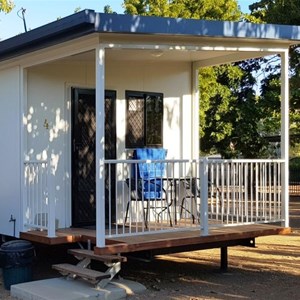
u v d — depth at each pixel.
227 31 6.93
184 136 9.16
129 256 6.94
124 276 7.55
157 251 6.80
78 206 8.09
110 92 8.40
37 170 7.58
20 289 6.32
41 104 7.88
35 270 7.86
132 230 7.35
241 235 7.33
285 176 7.71
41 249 8.50
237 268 8.09
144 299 6.27
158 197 7.55
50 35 6.64
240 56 8.27
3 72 8.21
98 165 6.41
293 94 15.11
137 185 7.32
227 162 7.52
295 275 7.61
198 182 8.21
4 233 8.16
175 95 9.07
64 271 6.63
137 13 18.77
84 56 7.57
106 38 6.47
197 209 7.89
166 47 6.90
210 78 18.50
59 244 7.30
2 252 6.81
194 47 7.10
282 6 14.30
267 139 20.94
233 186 7.69
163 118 8.95
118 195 8.31
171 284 7.07
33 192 7.65
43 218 7.52
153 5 18.47
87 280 6.46
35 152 7.83
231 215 7.93
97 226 6.43
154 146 8.84
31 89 7.81
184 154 9.15
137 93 8.66
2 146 8.26
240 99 21.75
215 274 7.70
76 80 8.16
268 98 20.27
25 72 7.77
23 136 7.74
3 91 8.21
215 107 20.41
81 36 6.42
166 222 8.03
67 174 8.03
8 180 8.09
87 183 8.20
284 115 7.68
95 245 6.82
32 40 6.91
